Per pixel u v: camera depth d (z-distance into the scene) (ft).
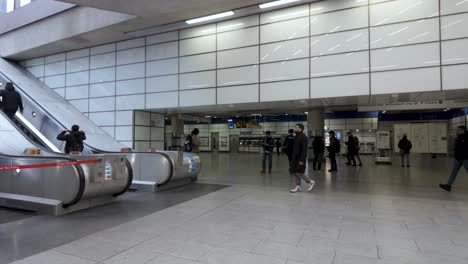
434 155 75.41
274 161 61.00
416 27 28.63
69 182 18.28
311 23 32.94
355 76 30.81
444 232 14.79
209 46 38.45
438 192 25.21
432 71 27.96
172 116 65.36
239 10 34.58
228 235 14.29
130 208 19.79
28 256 11.68
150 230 15.05
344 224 16.10
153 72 42.24
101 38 43.93
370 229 15.25
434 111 85.81
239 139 110.52
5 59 55.06
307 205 20.47
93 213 18.48
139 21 37.73
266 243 13.24
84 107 48.11
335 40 31.81
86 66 48.24
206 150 116.78
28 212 18.78
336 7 31.81
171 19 37.19
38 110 44.47
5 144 29.09
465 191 25.71
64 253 12.01
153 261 11.30
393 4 29.55
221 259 11.50
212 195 24.11
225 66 37.45
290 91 33.81
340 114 91.86
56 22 45.14
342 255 11.93
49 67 52.47
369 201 21.67
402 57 29.07
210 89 38.29
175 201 21.91
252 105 39.06
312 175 36.65
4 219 17.12
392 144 90.89
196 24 38.60
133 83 43.75
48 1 45.60
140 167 27.45
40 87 50.75
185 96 39.91
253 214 18.15
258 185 29.01
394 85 29.30
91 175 19.10
